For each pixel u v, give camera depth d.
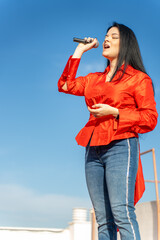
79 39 2.55
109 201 2.27
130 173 2.14
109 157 2.19
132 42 2.40
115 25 2.46
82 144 2.29
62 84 2.52
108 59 2.59
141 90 2.22
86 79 2.49
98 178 2.27
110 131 2.19
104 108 2.13
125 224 2.10
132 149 2.17
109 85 2.26
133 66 2.40
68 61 2.53
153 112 2.17
